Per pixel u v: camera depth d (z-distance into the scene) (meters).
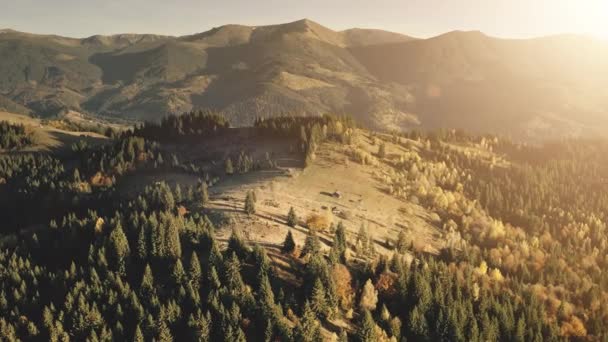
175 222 136.62
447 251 165.75
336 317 112.62
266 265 117.75
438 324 117.31
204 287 114.69
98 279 116.56
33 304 114.50
